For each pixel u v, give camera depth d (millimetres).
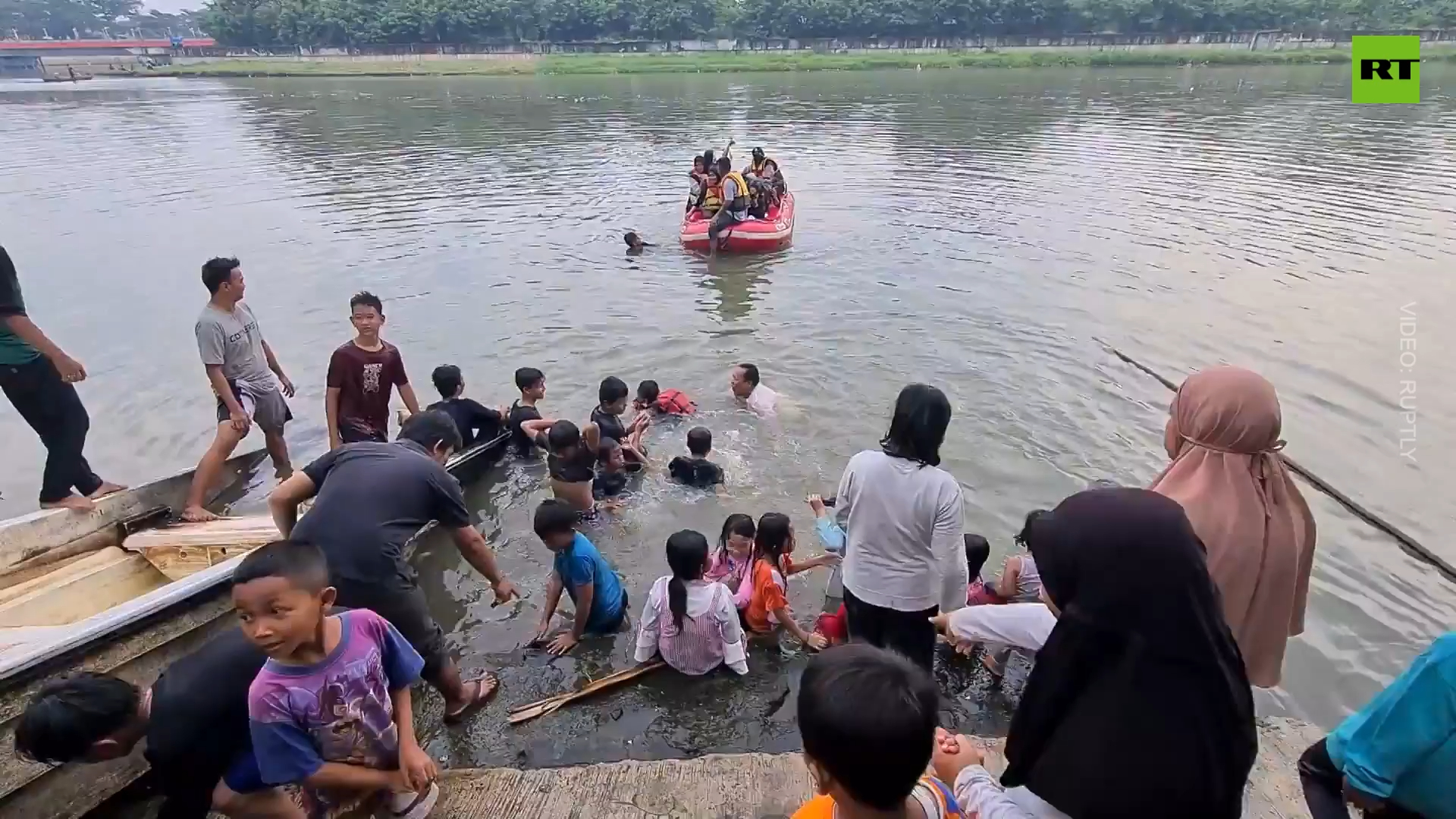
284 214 15719
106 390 8289
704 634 4332
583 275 11953
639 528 5930
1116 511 1779
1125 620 1734
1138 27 65125
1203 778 1742
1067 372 8375
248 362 6250
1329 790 2330
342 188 18203
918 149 22844
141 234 14156
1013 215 15141
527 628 4902
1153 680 1728
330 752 2902
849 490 3799
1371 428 7090
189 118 32531
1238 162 19469
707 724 4133
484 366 8758
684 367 8672
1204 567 1767
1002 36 68125
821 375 8414
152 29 147750
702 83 49094
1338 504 6000
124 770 3520
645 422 7008
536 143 24969
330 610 3033
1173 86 40062
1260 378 2709
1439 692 1942
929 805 2117
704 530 5891
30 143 25312
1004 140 24094
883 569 3738
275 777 2779
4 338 5117
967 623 4121
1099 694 1781
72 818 3373
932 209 15734
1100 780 1785
